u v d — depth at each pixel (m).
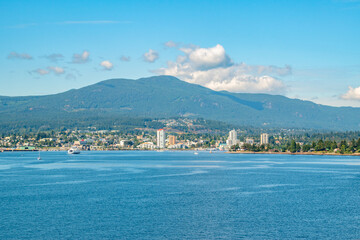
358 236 84.25
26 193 137.62
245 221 96.38
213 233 85.94
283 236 84.06
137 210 108.12
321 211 107.94
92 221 95.56
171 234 85.12
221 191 143.38
